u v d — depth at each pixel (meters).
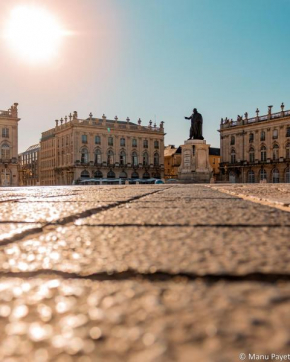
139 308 0.67
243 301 0.68
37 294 0.79
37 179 100.12
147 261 1.05
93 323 0.61
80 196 5.72
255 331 0.54
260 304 0.66
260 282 0.80
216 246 1.28
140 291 0.78
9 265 1.08
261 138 70.69
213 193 6.57
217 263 0.99
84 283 0.86
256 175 71.69
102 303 0.71
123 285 0.83
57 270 1.00
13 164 66.62
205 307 0.66
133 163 80.94
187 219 2.23
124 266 1.00
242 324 0.57
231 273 0.87
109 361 0.48
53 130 88.31
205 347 0.49
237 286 0.78
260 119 71.12
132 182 74.75
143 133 82.19
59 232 1.79
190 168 36.84
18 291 0.82
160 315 0.63
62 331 0.58
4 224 2.14
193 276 0.87
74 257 1.18
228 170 77.31
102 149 77.19
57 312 0.68
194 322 0.59
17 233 1.73
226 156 78.00
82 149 75.38
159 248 1.28
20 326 0.61
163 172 85.31
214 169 97.19
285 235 1.54
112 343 0.53
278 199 4.06
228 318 0.60
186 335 0.54
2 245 1.44
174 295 0.74
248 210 2.85
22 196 6.33
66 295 0.78
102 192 7.75
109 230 1.82
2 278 0.94
